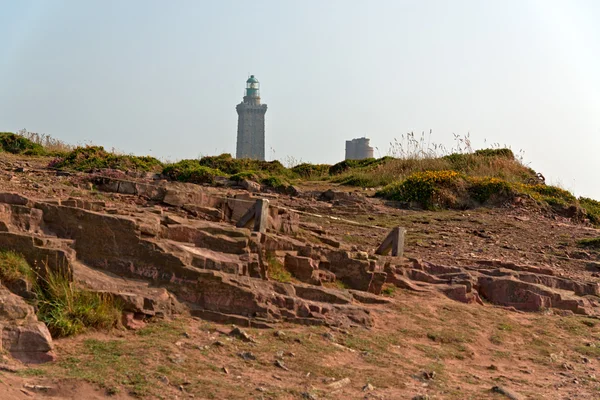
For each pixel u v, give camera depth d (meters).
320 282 12.02
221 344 9.09
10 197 10.12
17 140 26.19
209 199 14.38
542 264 17.41
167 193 14.27
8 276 8.88
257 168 29.17
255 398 7.81
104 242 10.05
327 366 9.10
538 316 13.34
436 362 10.15
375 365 9.52
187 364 8.42
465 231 20.28
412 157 30.03
